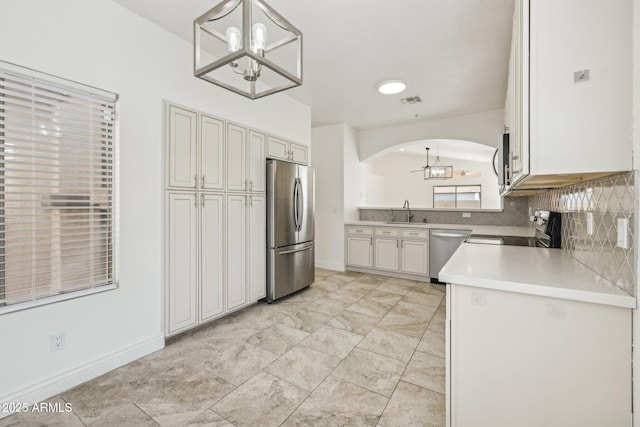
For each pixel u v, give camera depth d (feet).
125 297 6.93
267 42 8.32
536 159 3.84
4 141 5.32
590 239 4.80
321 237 17.33
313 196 12.91
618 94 3.47
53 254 5.84
